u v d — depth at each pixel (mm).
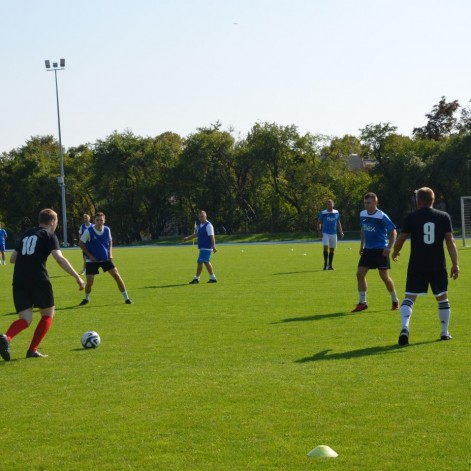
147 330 17562
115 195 116625
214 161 111875
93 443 8969
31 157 119750
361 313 19562
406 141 104812
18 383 12148
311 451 8367
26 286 14508
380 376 11883
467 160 97750
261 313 20094
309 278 31250
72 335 17172
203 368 12922
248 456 8352
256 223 112938
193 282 30438
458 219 101250
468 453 8258
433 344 14641
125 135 115688
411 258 15141
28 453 8680
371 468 7906
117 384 11875
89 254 23438
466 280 28141
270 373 12359
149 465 8180
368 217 19969
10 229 120062
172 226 125125
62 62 92438
